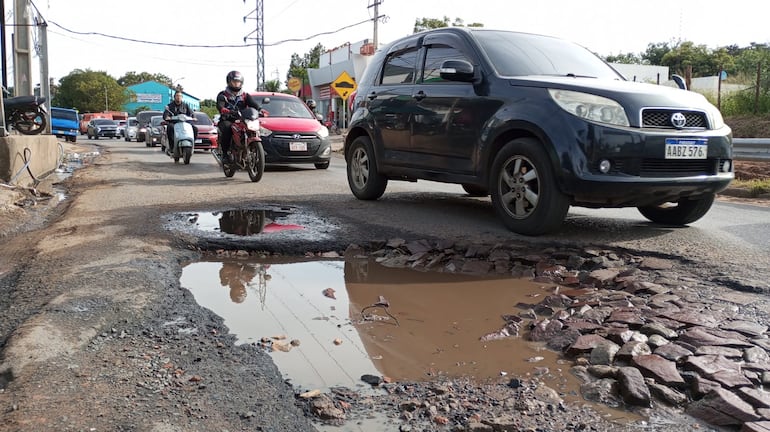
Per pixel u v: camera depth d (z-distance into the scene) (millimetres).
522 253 4703
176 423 2230
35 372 2627
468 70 5551
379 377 2656
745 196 9539
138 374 2641
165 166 13750
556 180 4879
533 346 3029
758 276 3943
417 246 4918
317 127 12742
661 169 4816
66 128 33156
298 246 4973
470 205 7148
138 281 3898
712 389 2424
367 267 4547
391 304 3688
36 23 19172
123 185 9469
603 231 5453
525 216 5180
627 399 2428
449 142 5926
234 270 4453
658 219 5906
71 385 2518
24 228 6203
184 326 3238
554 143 4805
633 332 3021
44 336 2975
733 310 3367
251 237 5211
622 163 4699
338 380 2633
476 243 5004
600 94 4844
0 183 8188
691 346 2869
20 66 13938
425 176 6371
